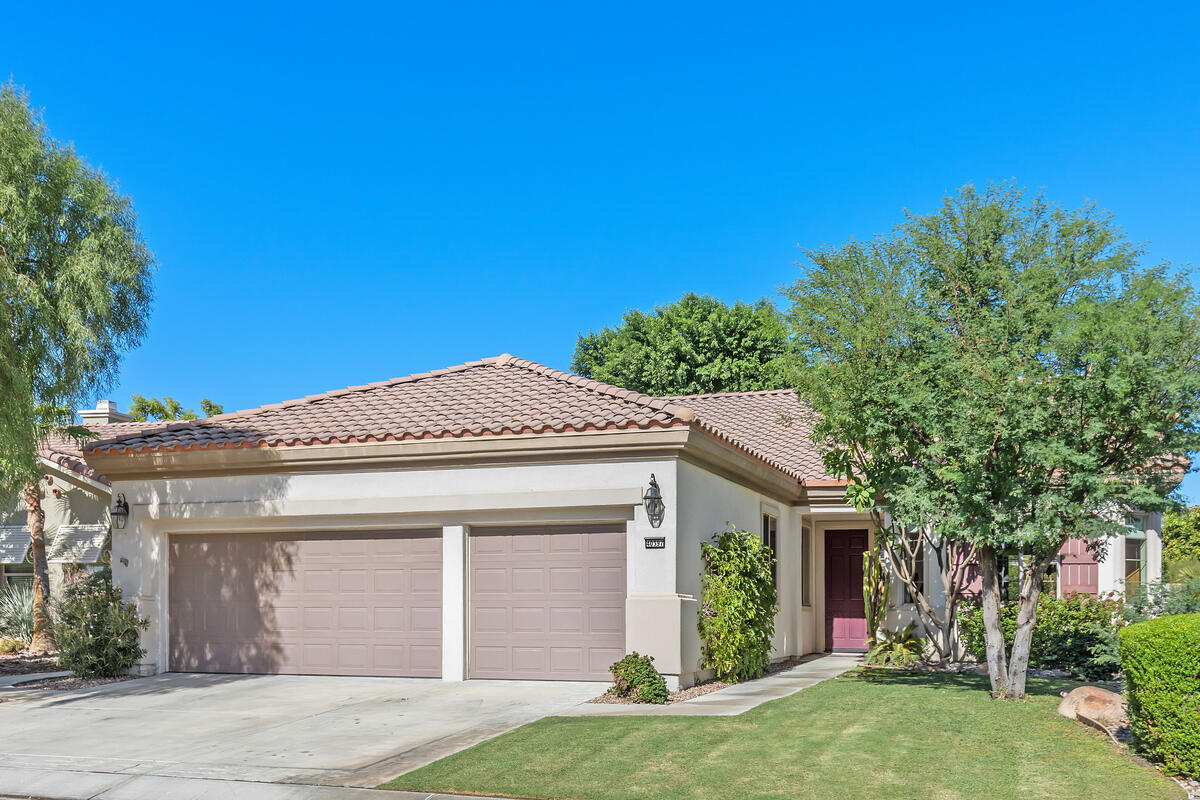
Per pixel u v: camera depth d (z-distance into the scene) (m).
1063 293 13.31
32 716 13.32
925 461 13.59
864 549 22.00
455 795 8.98
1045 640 17.62
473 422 15.77
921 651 19.09
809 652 21.30
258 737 11.57
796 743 10.52
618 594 15.12
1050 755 10.04
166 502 17.06
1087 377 12.40
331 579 16.58
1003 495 13.00
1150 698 9.57
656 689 13.40
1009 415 12.52
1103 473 12.80
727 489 16.94
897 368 13.62
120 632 16.78
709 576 15.62
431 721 12.31
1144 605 16.17
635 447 14.72
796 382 14.85
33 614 21.80
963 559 17.52
